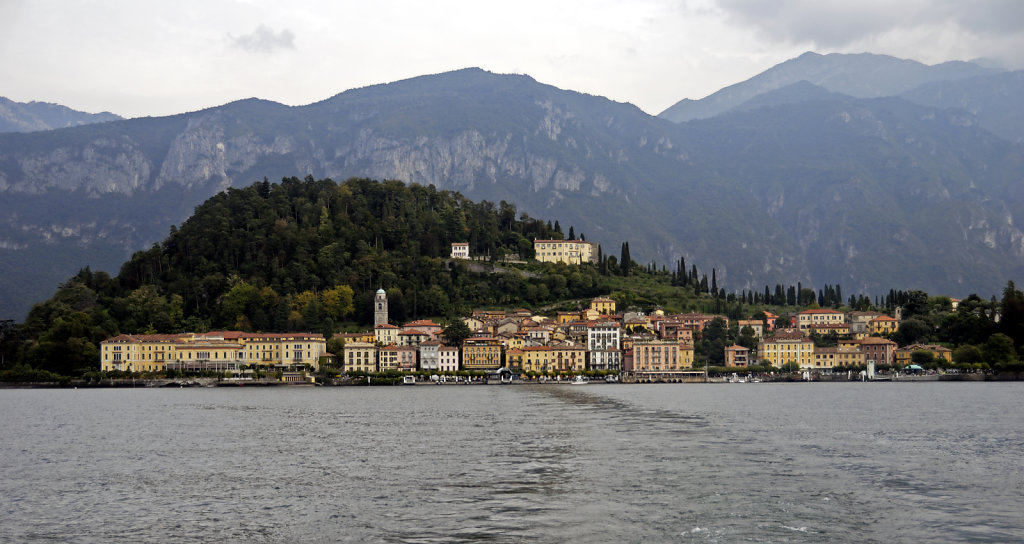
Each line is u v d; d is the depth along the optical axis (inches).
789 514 3855.8
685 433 6806.1
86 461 5689.0
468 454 5659.5
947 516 3836.1
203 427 7800.2
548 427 7327.8
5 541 3590.1
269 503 4202.8
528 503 4087.1
